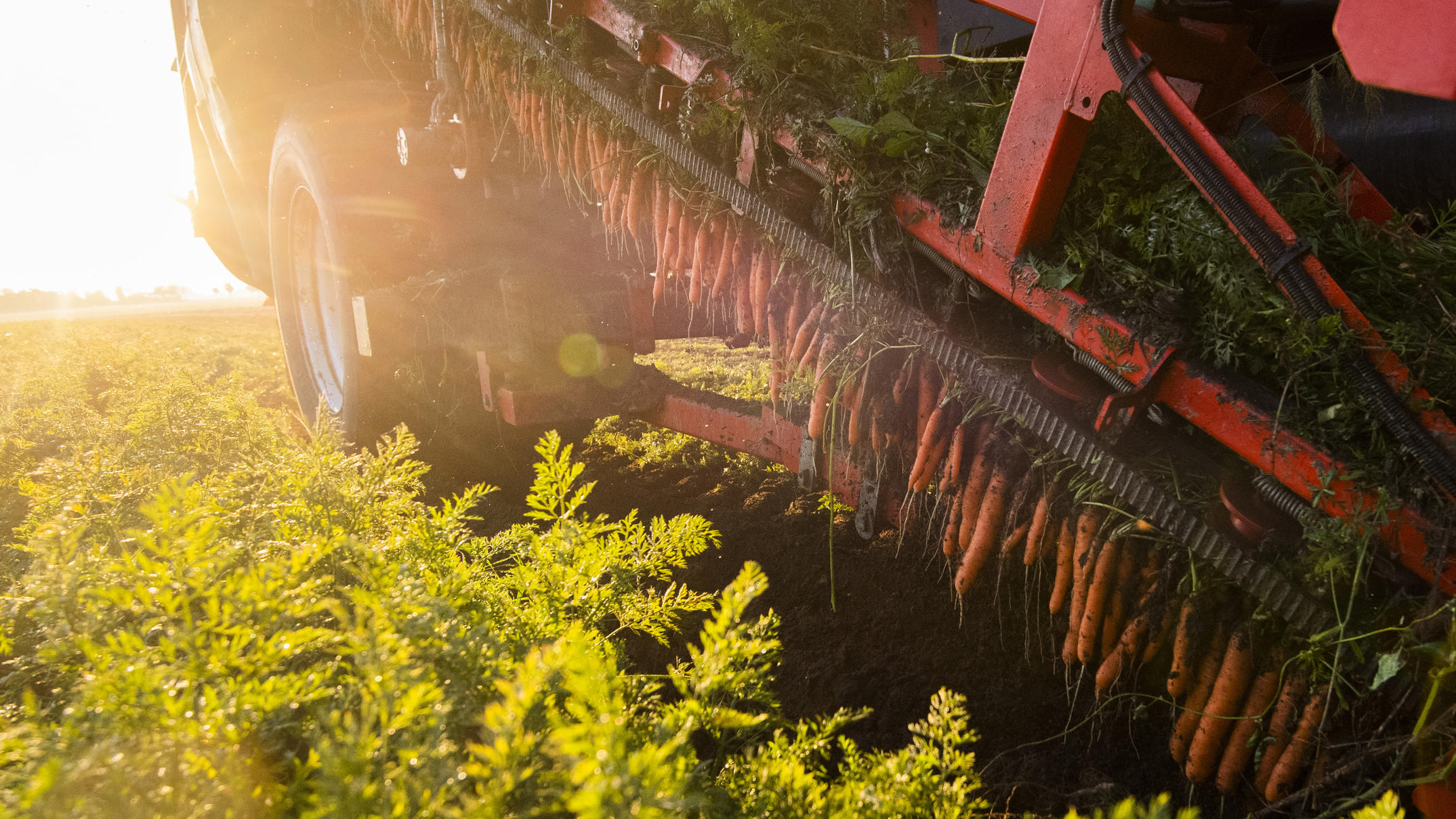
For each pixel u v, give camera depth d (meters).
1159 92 1.69
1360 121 2.78
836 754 2.17
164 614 1.29
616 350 3.78
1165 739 2.07
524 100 3.82
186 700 1.07
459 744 1.30
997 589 2.25
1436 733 1.40
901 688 2.40
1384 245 1.86
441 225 4.11
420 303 3.84
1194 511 1.77
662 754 0.89
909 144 2.23
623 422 5.39
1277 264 1.61
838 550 3.17
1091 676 2.30
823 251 2.49
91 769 0.96
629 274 3.90
